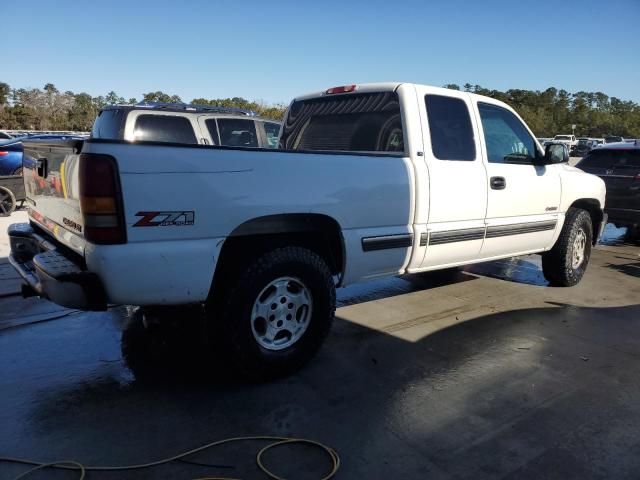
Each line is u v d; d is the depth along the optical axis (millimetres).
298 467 2570
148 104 8844
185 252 2951
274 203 3271
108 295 2818
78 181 2809
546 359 3934
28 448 2672
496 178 4773
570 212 5883
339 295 5508
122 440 2760
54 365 3656
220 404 3158
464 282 6156
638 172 8492
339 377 3561
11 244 4035
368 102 4582
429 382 3514
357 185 3697
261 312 3369
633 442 2857
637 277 6664
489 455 2707
